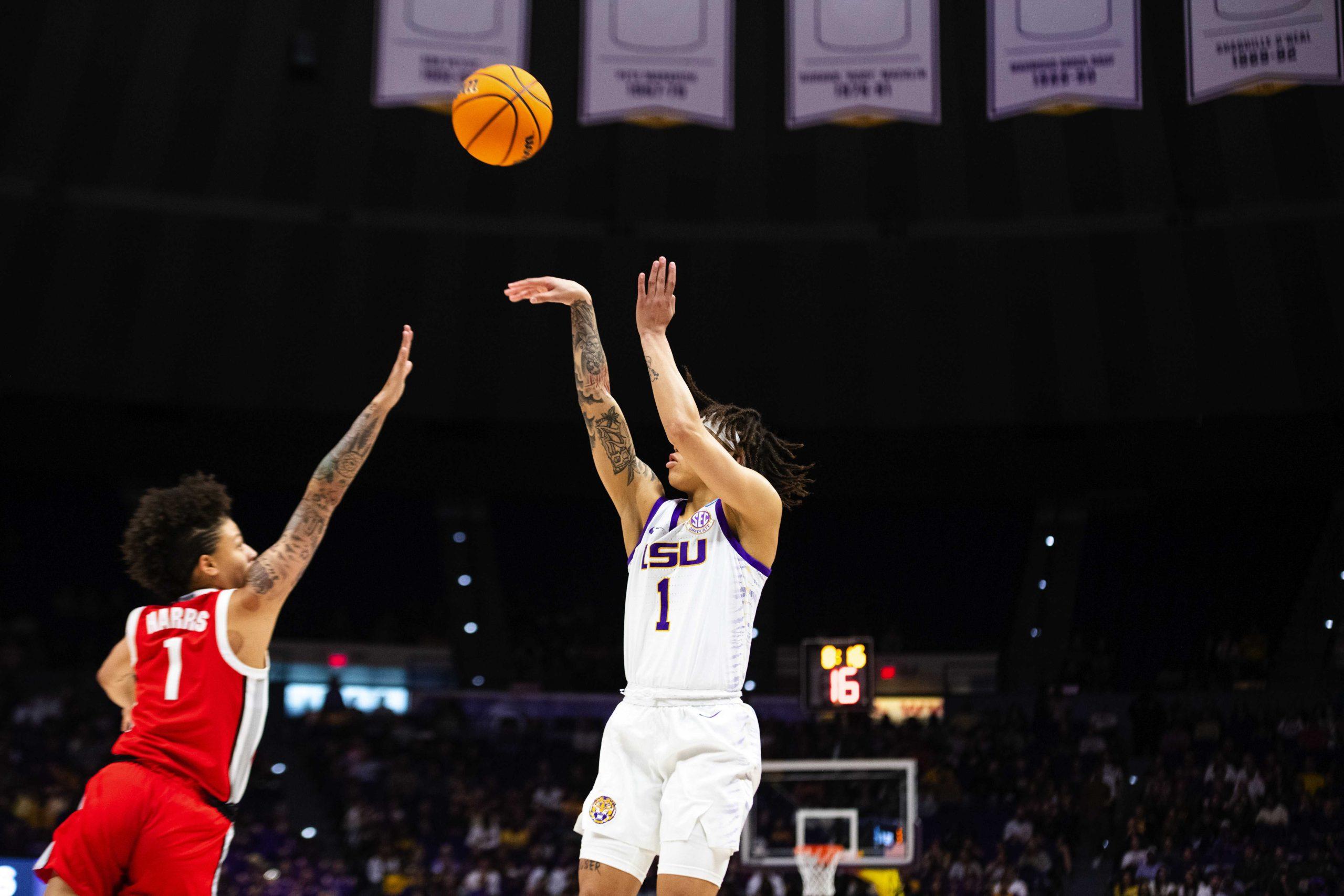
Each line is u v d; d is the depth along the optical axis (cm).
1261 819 1794
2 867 1259
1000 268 2112
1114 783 1928
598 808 326
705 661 327
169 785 307
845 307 2173
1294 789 1855
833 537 2647
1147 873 1700
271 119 2006
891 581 2578
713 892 312
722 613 330
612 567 2633
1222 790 1845
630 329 2189
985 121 2014
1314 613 2316
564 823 1931
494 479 2392
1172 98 1931
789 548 2634
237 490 2509
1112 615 2411
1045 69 1249
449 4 1295
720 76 1280
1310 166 1934
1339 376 2056
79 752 1939
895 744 2052
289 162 2044
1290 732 2014
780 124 2064
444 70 1284
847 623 2528
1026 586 2489
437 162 2081
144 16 1900
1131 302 2095
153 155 1992
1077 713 2189
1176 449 2259
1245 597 2388
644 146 2086
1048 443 2303
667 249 2156
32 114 1930
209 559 331
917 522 2648
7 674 2102
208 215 2042
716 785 316
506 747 2166
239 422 2247
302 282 2117
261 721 322
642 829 322
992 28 1271
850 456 2344
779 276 2162
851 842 1188
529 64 2034
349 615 2500
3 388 2078
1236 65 1212
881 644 2447
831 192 2106
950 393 2206
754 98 2055
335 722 2156
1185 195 2005
